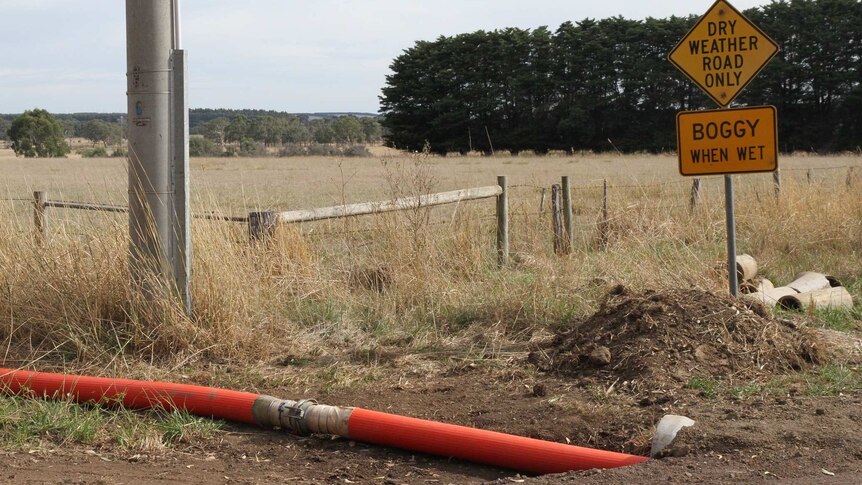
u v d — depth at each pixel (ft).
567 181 36.83
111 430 16.96
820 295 26.37
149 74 21.84
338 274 27.96
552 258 31.96
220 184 94.58
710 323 20.49
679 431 15.02
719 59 23.12
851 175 50.19
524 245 34.76
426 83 198.80
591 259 30.55
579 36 217.56
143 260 22.12
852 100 210.79
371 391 19.48
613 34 220.64
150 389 18.08
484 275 28.37
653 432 16.03
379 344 23.11
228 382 20.02
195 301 22.40
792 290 27.43
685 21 218.79
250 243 27.09
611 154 183.83
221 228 25.43
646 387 18.49
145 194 22.00
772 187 42.29
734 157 22.97
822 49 215.92
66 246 23.56
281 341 22.99
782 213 37.68
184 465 15.31
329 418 16.62
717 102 23.24
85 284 22.54
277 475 14.90
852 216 38.34
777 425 15.47
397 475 15.01
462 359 21.66
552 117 213.66
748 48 22.85
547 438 16.62
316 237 31.76
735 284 23.41
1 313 22.85
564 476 13.82
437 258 28.73
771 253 34.09
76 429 16.49
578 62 215.10
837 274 31.53
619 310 21.68
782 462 14.01
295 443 16.63
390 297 26.04
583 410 17.66
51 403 17.83
